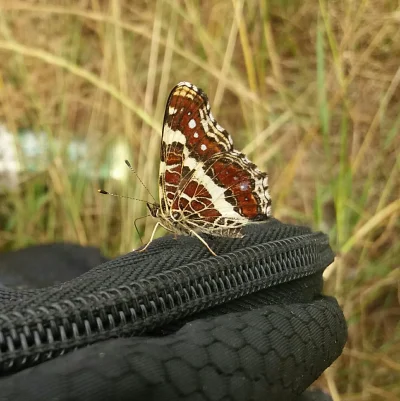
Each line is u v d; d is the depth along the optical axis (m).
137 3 0.15
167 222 0.07
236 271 0.05
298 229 0.07
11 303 0.05
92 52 0.15
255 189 0.07
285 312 0.05
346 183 0.12
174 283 0.05
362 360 0.12
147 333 0.05
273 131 0.13
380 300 0.13
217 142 0.06
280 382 0.05
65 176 0.14
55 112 0.15
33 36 0.15
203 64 0.12
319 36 0.11
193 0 0.14
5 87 0.14
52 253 0.11
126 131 0.13
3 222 0.15
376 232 0.13
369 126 0.13
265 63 0.14
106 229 0.14
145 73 0.14
